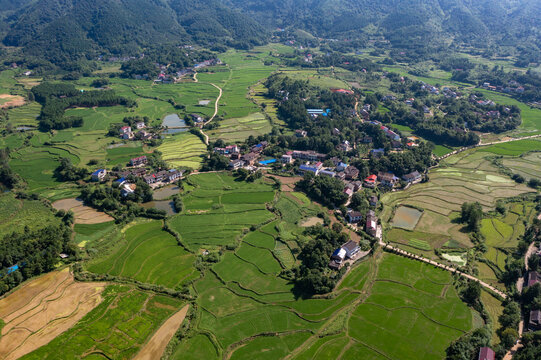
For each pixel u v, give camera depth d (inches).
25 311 4192.9
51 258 4832.7
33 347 3759.8
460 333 4010.8
